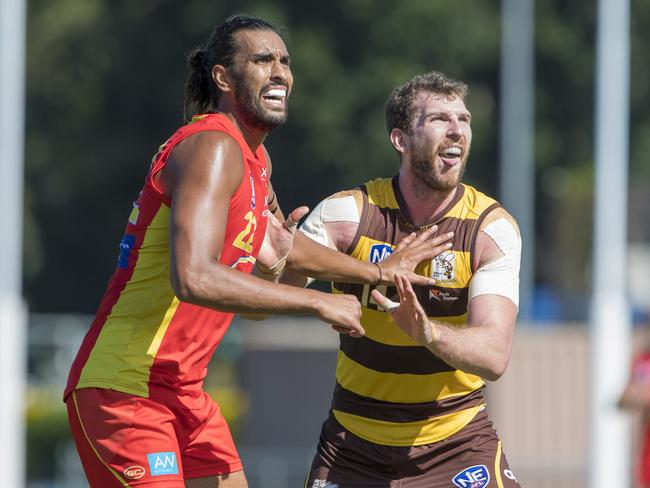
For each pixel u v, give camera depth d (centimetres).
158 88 11781
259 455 5512
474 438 1920
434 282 1836
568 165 12031
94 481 1669
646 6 11925
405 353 1870
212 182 1557
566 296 9312
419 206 1869
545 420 4766
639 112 12031
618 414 4238
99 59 11681
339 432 1945
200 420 1734
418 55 11256
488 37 11275
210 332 1691
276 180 11256
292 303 1551
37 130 11744
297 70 11019
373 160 10925
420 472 1919
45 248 11919
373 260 1894
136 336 1645
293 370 5694
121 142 11844
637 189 8269
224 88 1669
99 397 1641
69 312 12012
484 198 1889
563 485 4734
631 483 4269
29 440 7838
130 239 1661
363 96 11044
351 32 11369
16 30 4266
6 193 4228
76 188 11844
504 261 1842
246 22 1678
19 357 4194
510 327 1802
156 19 11688
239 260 1648
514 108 10500
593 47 11894
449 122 1822
